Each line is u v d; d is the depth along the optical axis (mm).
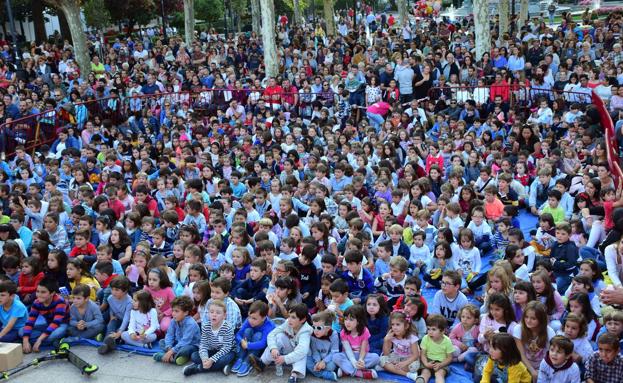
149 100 20469
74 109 18969
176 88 22422
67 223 11445
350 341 7293
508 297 7273
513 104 18219
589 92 17844
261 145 15914
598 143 12172
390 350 7332
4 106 18797
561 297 7867
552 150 13383
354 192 11891
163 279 8289
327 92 20156
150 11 42906
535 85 18875
